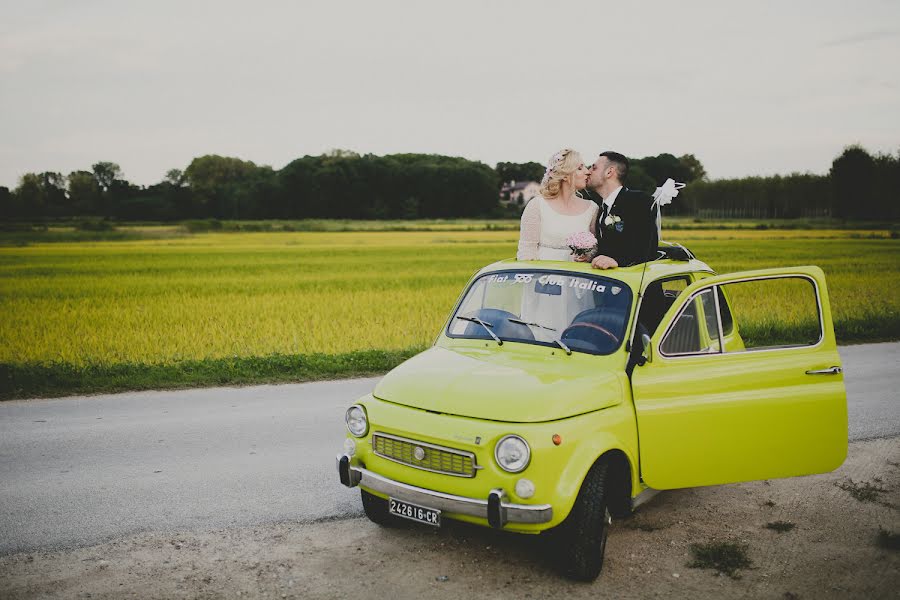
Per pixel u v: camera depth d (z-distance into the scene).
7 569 4.15
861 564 4.27
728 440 4.38
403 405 4.20
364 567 4.21
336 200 137.25
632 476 4.17
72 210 143.62
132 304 18.73
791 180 120.19
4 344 12.34
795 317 14.73
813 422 4.54
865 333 13.23
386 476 4.17
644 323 4.64
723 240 55.84
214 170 156.00
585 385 4.07
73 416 7.69
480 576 4.10
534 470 3.71
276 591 3.91
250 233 85.25
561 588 3.95
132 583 3.99
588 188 5.66
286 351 11.68
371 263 37.41
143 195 149.38
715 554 4.36
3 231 86.69
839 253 39.81
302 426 7.27
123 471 5.89
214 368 10.10
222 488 5.51
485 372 4.26
